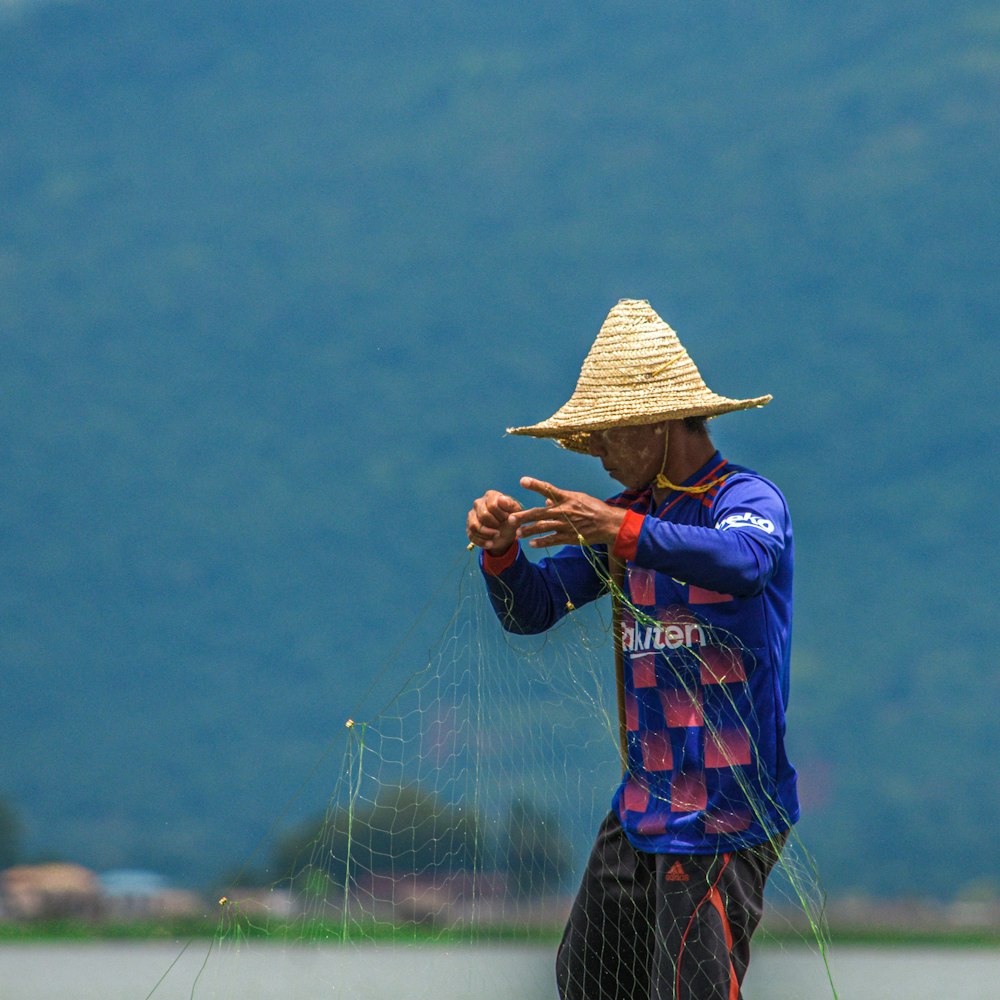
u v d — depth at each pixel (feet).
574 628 45.60
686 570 37.42
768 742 40.40
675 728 40.75
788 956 62.90
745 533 38.17
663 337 42.55
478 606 49.08
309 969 73.10
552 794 53.52
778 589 40.70
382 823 74.90
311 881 51.52
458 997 67.46
